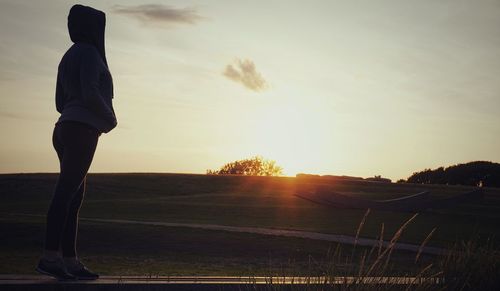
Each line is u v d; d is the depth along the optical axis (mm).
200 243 18094
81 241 17812
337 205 31406
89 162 4484
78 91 4504
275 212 29641
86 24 4723
